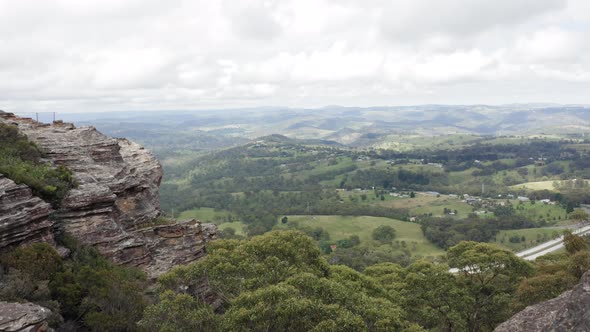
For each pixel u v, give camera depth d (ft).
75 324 87.45
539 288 119.55
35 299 82.53
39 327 68.49
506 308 135.95
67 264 99.19
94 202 121.29
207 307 97.04
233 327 82.12
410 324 112.37
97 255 113.70
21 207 97.96
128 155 189.16
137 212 149.89
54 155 141.18
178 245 146.72
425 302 142.51
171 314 90.33
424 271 150.41
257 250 119.65
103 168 147.13
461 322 134.21
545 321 72.43
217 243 132.46
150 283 121.29
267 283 103.04
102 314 87.51
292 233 133.28
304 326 86.22
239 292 104.94
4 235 91.97
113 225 124.98
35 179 113.29
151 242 140.36
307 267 120.67
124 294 96.58
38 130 156.04
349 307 96.48
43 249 94.43
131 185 150.41
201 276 114.42
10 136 132.98
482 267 138.51
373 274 189.47
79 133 159.84
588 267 119.55
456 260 150.00
